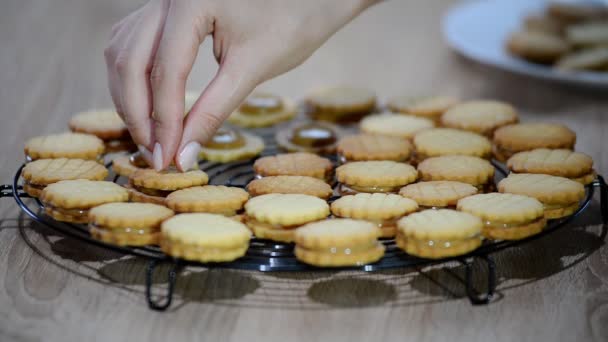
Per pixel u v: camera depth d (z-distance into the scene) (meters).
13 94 1.00
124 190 0.72
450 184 0.74
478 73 1.09
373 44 1.21
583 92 1.04
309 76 1.08
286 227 0.69
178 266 0.67
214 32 0.71
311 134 0.85
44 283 0.68
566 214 0.71
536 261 0.71
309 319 0.65
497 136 0.82
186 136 0.71
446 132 0.84
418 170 0.77
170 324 0.64
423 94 0.96
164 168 0.71
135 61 0.70
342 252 0.65
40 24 1.25
